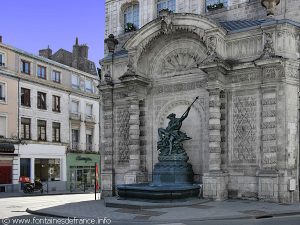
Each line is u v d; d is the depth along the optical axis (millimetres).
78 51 50062
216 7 23203
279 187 18906
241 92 20656
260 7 21562
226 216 14992
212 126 20422
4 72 37094
